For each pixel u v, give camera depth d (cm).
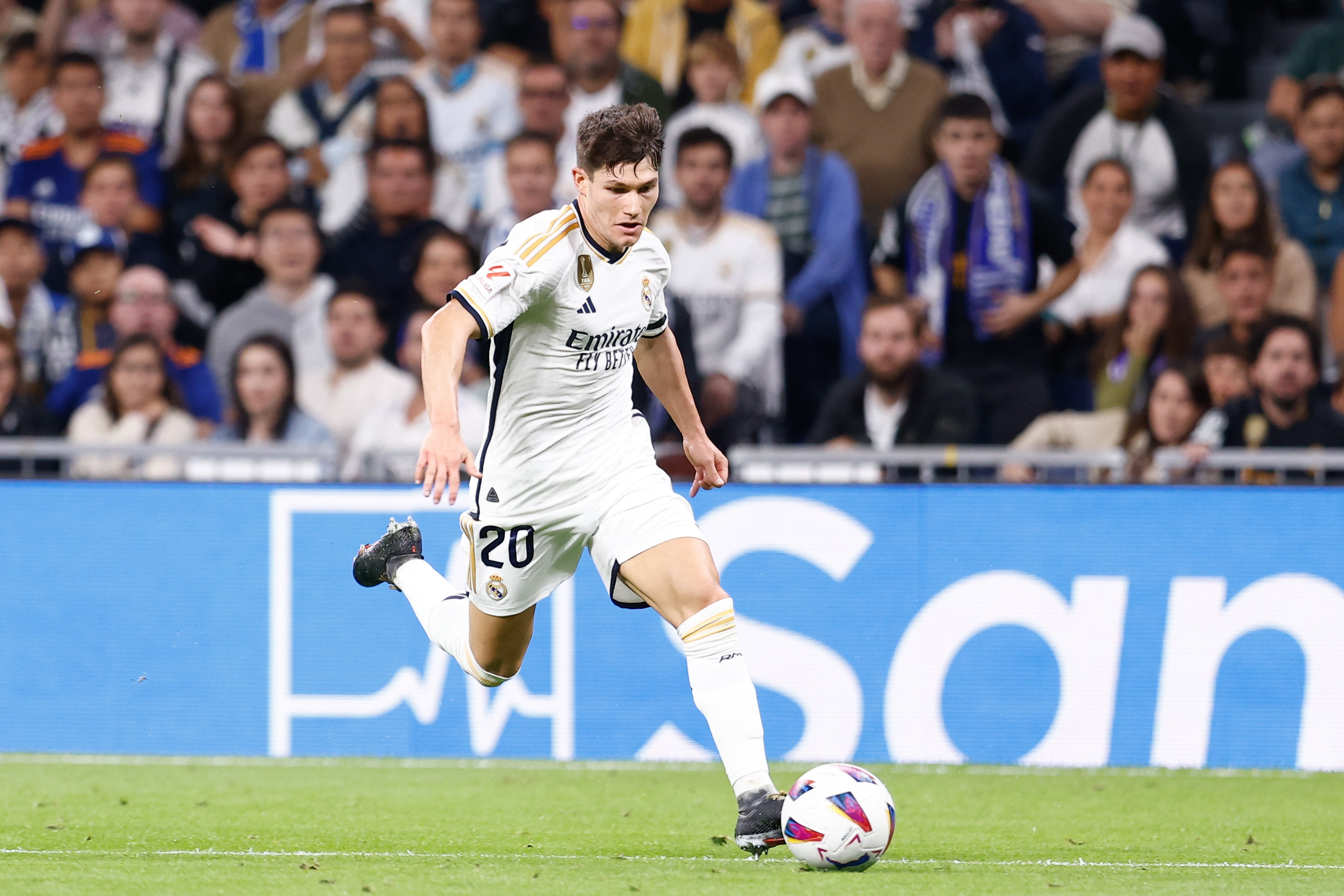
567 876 1202
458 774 2080
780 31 3500
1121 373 2942
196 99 3338
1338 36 3547
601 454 1298
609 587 1308
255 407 2906
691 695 2234
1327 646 2166
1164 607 2184
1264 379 2752
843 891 1124
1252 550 2177
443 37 3347
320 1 3594
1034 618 2198
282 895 1105
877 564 2216
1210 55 3822
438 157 3272
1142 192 3228
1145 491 2191
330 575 2247
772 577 2223
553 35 3547
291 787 1931
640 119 1178
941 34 3434
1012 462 2334
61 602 2258
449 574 2231
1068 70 3497
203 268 3284
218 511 2256
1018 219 3044
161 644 2253
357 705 2244
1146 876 1266
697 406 2961
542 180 3175
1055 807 1812
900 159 3269
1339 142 3200
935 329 3061
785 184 3170
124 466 2555
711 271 3056
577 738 2234
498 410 1293
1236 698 2175
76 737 2252
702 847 1466
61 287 3322
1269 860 1411
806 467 2389
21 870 1241
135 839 1491
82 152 3419
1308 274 3095
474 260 3052
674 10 3438
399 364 3084
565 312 1230
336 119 3409
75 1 3600
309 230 3131
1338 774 2122
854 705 2212
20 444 2372
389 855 1388
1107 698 2186
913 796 1908
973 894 1126
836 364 3164
